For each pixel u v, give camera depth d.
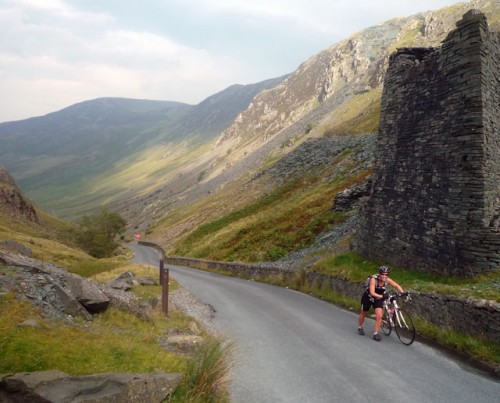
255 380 7.87
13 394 4.84
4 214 69.19
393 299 11.13
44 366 5.60
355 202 37.41
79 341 6.87
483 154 13.31
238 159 187.50
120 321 9.49
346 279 17.55
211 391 6.56
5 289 8.14
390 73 19.42
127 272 19.78
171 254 61.34
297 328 12.44
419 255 16.09
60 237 68.31
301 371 8.38
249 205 64.12
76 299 9.02
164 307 13.03
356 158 53.44
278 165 80.06
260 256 36.22
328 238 32.72
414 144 17.02
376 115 78.00
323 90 196.25
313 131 120.00
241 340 11.00
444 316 10.58
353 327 12.46
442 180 14.90
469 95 13.77
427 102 16.27
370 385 7.53
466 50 14.01
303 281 22.25
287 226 40.50
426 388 7.32
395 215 18.22
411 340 10.20
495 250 12.59
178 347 8.87
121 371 6.21
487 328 9.06
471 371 8.12
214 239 52.28
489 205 13.45
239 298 19.08
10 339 6.00
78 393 5.02
